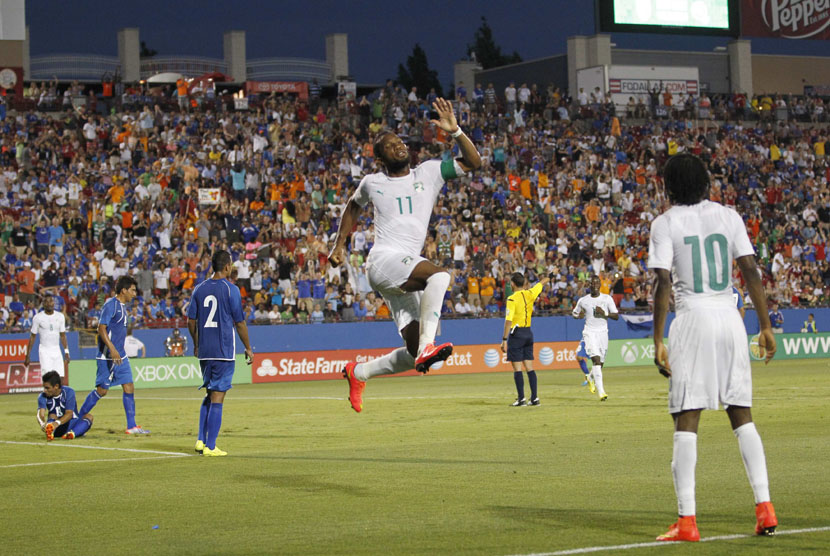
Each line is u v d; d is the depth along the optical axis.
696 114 65.75
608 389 30.81
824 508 9.88
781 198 58.56
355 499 11.02
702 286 8.67
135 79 66.50
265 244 45.03
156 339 39.47
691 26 69.88
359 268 45.75
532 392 24.94
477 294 46.19
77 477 13.32
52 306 26.33
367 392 33.00
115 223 44.41
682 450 8.47
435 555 7.98
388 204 10.43
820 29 74.88
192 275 41.88
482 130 58.62
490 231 50.44
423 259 10.30
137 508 10.73
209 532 9.27
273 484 12.27
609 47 68.75
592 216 53.19
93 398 19.44
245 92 63.06
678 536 8.35
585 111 62.78
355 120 58.50
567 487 11.59
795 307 51.16
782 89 76.81
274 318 41.50
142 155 48.97
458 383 37.12
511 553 7.95
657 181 58.12
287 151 52.06
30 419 24.94
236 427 21.08
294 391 34.34
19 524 9.91
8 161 47.19
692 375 8.51
